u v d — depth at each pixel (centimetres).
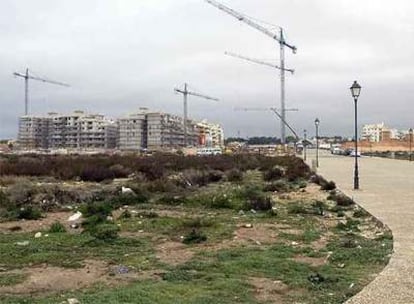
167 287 853
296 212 1856
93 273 982
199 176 3341
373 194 2486
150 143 16000
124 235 1387
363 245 1245
